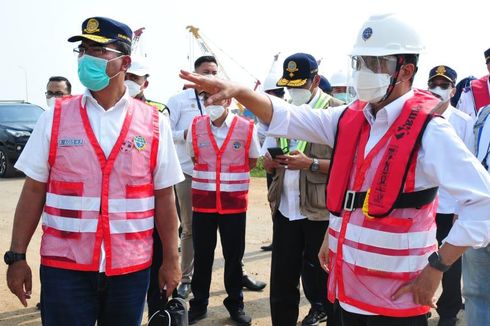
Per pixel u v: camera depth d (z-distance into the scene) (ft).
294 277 13.19
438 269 7.36
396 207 7.50
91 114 9.03
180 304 10.46
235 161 15.61
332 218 8.54
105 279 8.87
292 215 12.89
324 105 13.05
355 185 7.98
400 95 7.93
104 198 8.81
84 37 8.68
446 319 14.99
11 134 45.98
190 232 17.69
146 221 9.32
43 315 9.08
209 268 15.89
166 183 9.74
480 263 10.84
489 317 10.99
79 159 8.79
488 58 16.25
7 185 42.04
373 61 7.79
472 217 7.09
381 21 7.79
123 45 9.12
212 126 15.57
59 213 8.86
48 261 8.89
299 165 12.26
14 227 9.25
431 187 7.60
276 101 8.77
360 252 7.85
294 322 13.32
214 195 15.44
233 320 15.75
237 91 8.32
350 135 8.21
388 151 7.57
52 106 9.12
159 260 13.23
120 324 9.24
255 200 37.14
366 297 7.87
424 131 7.37
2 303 16.83
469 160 7.16
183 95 19.08
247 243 25.09
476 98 16.79
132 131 9.12
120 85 9.21
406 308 7.72
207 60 16.75
